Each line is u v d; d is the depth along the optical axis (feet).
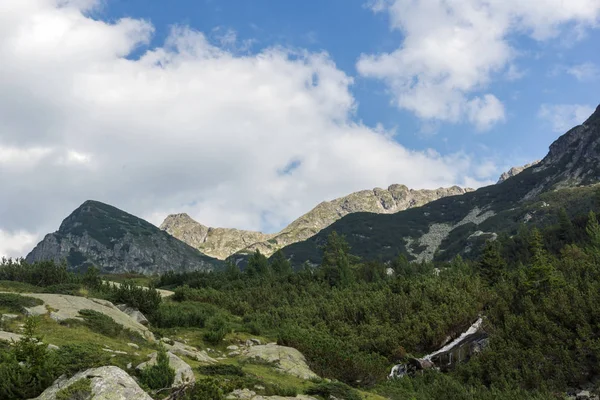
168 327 97.96
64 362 43.09
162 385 43.39
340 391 62.34
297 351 89.51
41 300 68.49
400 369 108.37
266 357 81.87
